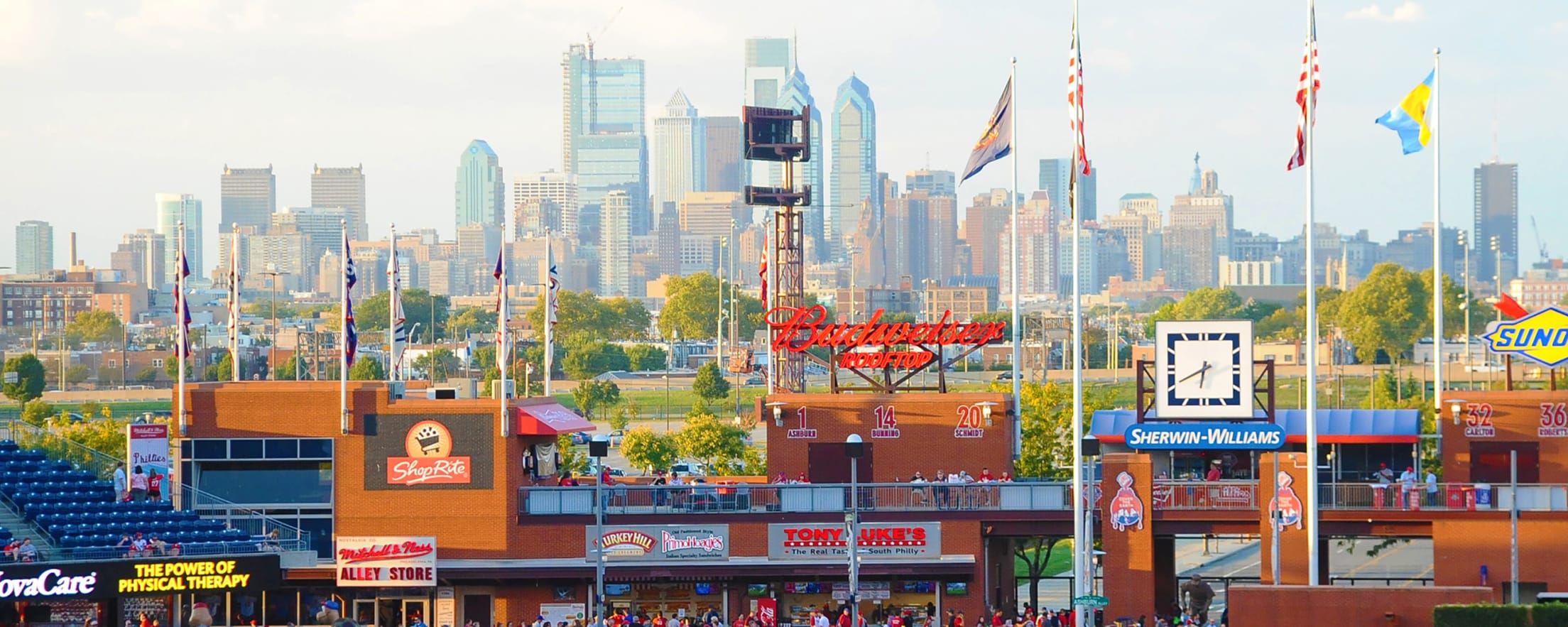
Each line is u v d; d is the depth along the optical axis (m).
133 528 128.00
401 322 139.50
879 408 140.12
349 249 133.38
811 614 130.88
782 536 131.50
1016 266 145.88
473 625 131.25
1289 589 108.19
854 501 119.25
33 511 129.25
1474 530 127.81
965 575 131.38
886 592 133.12
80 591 120.50
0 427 143.12
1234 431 131.50
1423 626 106.38
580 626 127.00
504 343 132.38
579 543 131.50
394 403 132.00
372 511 131.88
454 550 131.38
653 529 131.25
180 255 132.75
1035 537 137.75
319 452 132.12
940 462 139.62
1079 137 123.88
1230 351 132.12
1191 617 131.62
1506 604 115.69
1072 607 127.44
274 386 132.38
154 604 126.75
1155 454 137.38
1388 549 171.00
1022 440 173.75
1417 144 141.62
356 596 132.12
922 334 146.38
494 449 131.50
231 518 130.62
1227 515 130.50
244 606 130.50
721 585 133.00
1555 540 126.62
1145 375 149.62
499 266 132.88
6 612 122.81
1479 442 137.50
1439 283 143.50
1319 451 137.25
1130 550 129.62
